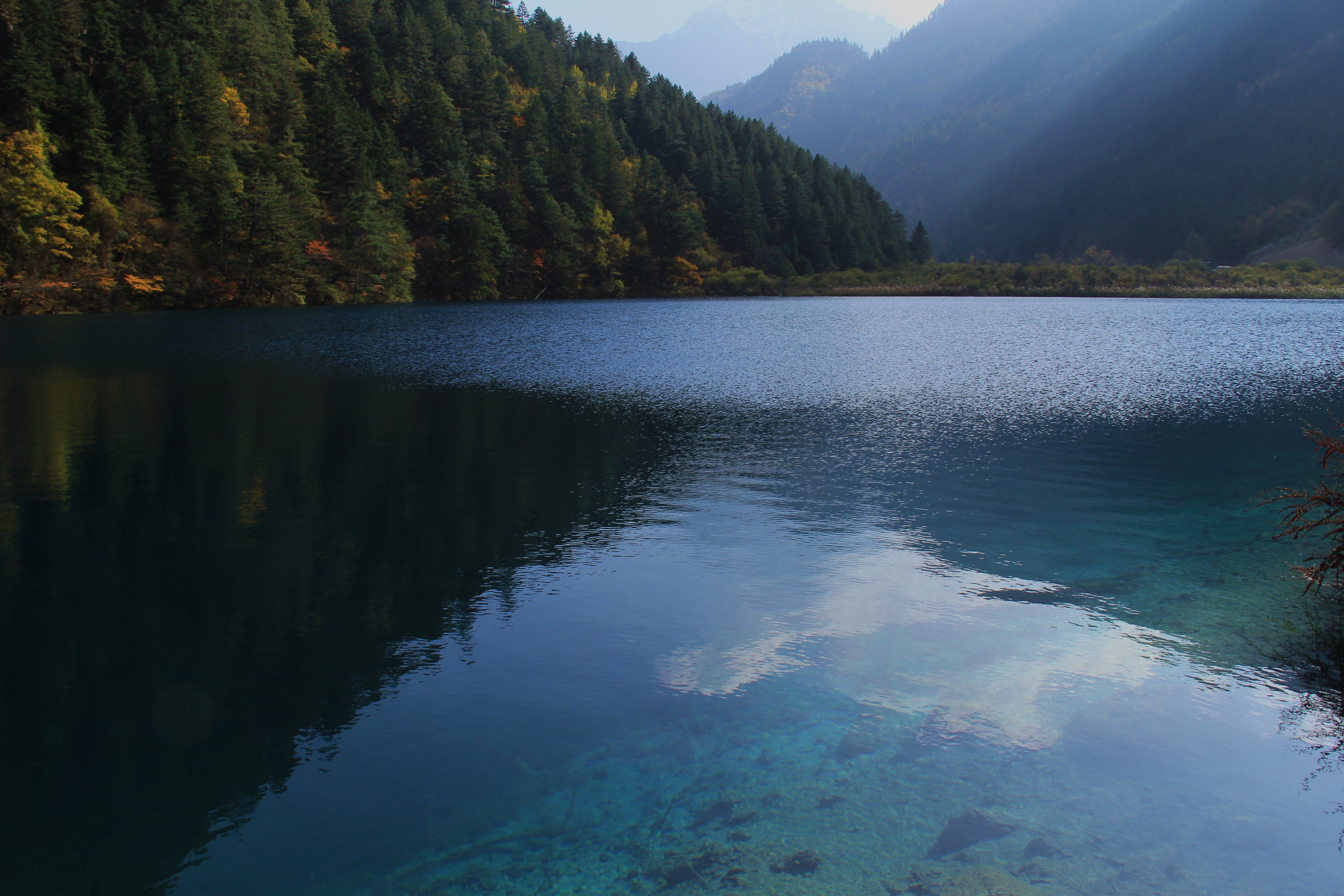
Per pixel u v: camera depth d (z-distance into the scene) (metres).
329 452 14.37
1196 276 106.38
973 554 8.84
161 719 5.54
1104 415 18.12
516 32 146.00
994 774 4.78
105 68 70.19
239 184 69.12
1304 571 7.81
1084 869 3.95
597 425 17.14
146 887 3.96
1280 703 5.59
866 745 5.09
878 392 21.97
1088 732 5.22
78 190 62.00
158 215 64.25
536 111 110.56
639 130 138.62
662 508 10.75
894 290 114.62
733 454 14.19
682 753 5.05
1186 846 4.15
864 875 3.90
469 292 91.56
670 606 7.40
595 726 5.38
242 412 18.67
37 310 58.25
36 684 6.05
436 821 4.44
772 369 27.20
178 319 54.41
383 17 115.75
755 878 3.89
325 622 7.10
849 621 7.02
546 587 7.90
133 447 14.70
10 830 4.43
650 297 109.50
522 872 3.99
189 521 10.18
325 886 3.94
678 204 114.44
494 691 5.86
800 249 131.88
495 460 13.74
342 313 63.38
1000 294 109.75
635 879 3.90
